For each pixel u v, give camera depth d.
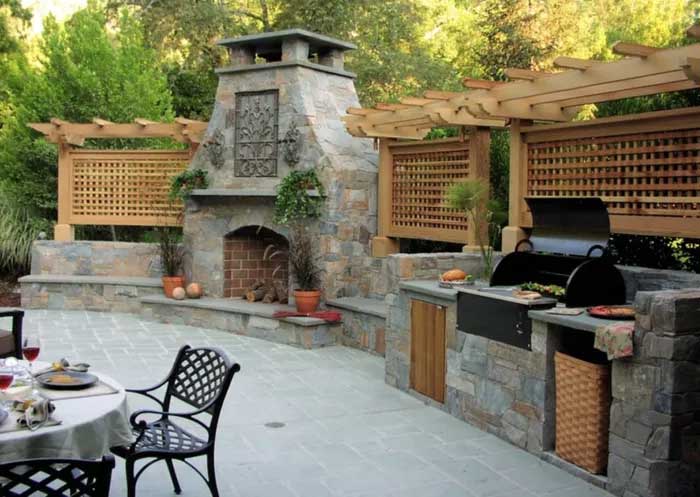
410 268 7.41
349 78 11.22
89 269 12.30
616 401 4.73
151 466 5.17
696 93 7.96
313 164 10.07
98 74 14.36
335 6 16.67
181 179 11.06
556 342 5.46
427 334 6.92
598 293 5.75
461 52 18.47
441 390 6.72
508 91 7.18
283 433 5.97
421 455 5.52
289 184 9.84
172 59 19.66
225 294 11.12
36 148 13.53
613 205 7.05
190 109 19.08
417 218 9.90
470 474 5.15
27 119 13.94
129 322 10.85
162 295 11.30
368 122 9.67
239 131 10.80
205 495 4.68
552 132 7.52
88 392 4.08
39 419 3.50
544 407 5.47
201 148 11.26
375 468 5.24
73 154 12.63
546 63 14.86
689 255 8.01
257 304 10.49
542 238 6.94
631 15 17.48
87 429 3.58
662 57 5.64
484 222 8.58
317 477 5.05
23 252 12.99
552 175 7.60
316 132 10.15
